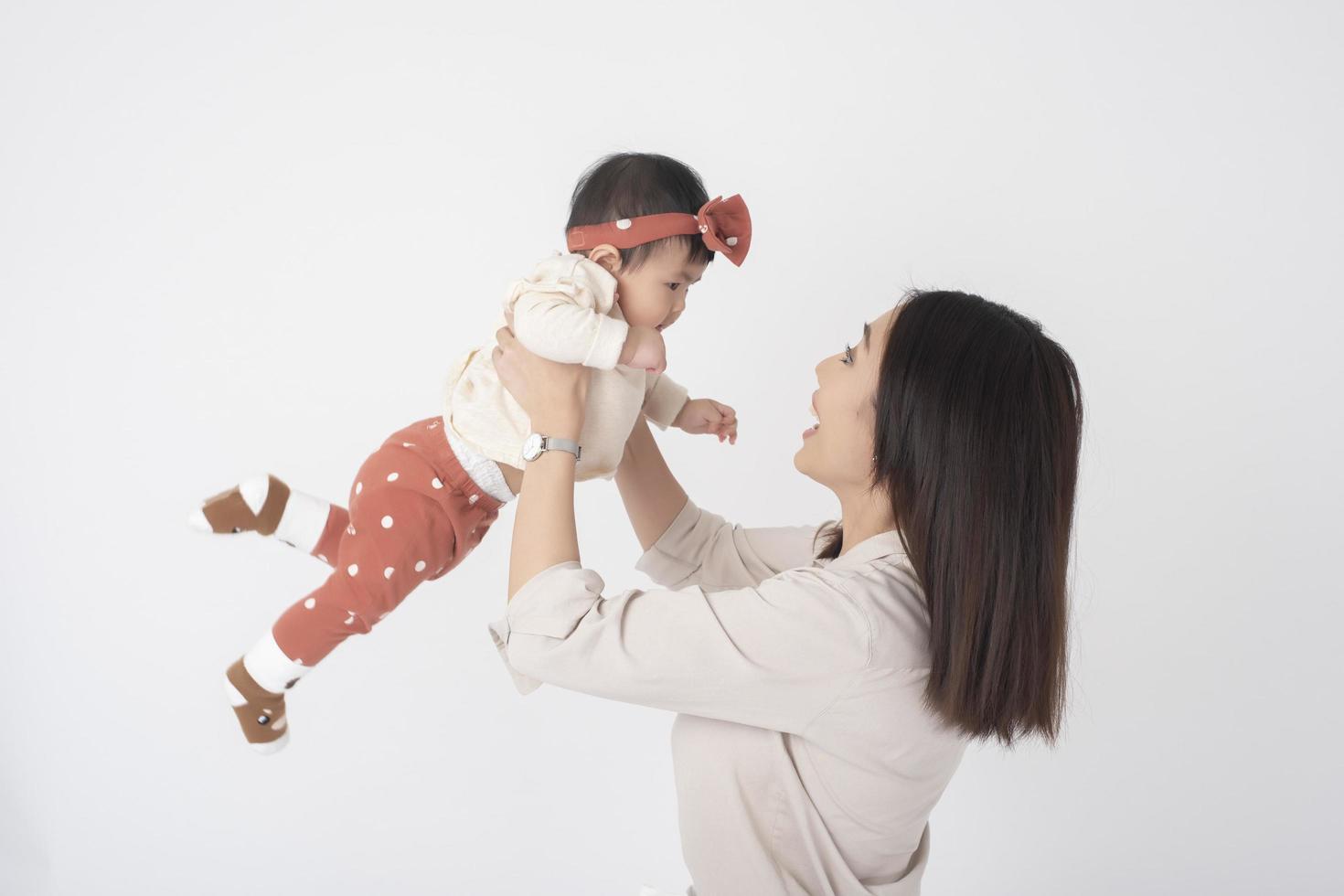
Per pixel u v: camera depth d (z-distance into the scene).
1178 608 2.42
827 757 1.15
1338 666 2.40
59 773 2.65
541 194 2.43
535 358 1.21
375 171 2.46
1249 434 2.35
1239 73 2.24
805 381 2.37
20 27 2.43
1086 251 2.31
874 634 1.10
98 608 2.62
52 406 2.57
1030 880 2.50
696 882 1.26
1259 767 2.45
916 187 2.33
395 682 2.57
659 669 1.09
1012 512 1.11
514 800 2.56
